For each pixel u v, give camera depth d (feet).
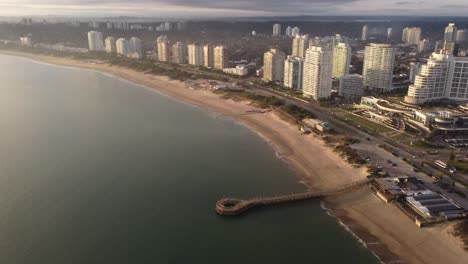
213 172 654.53
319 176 645.92
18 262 415.64
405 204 538.47
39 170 637.71
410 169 649.20
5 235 460.96
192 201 555.69
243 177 638.12
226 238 475.72
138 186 593.01
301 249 456.86
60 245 445.78
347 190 588.09
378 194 568.00
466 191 572.51
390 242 469.57
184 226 495.00
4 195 552.00
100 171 640.58
